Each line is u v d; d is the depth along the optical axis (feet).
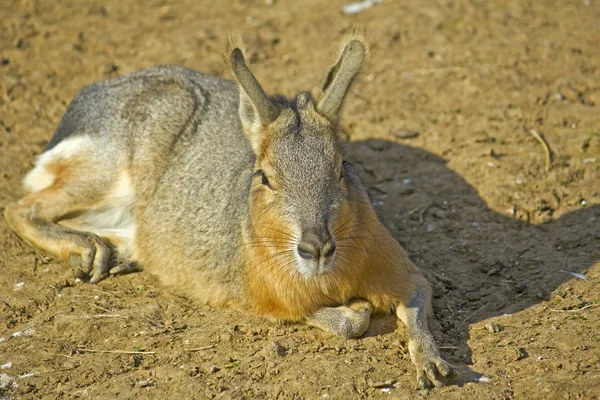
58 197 67.46
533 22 98.89
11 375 52.34
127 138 67.36
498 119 81.87
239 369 51.57
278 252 53.26
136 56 95.45
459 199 71.61
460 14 100.94
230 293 60.29
